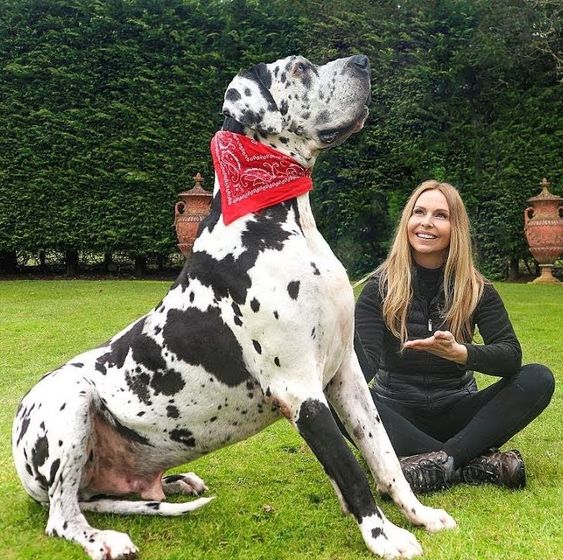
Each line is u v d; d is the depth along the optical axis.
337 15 11.07
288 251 2.23
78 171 10.62
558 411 3.73
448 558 2.02
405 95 10.65
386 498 2.59
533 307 7.48
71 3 10.52
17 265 11.58
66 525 2.28
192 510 2.47
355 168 10.84
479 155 10.55
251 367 2.28
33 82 10.47
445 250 2.95
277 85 2.40
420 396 2.96
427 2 10.84
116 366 2.47
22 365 4.94
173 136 10.71
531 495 2.56
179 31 10.70
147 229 10.77
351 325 2.37
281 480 2.86
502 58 10.38
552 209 9.87
